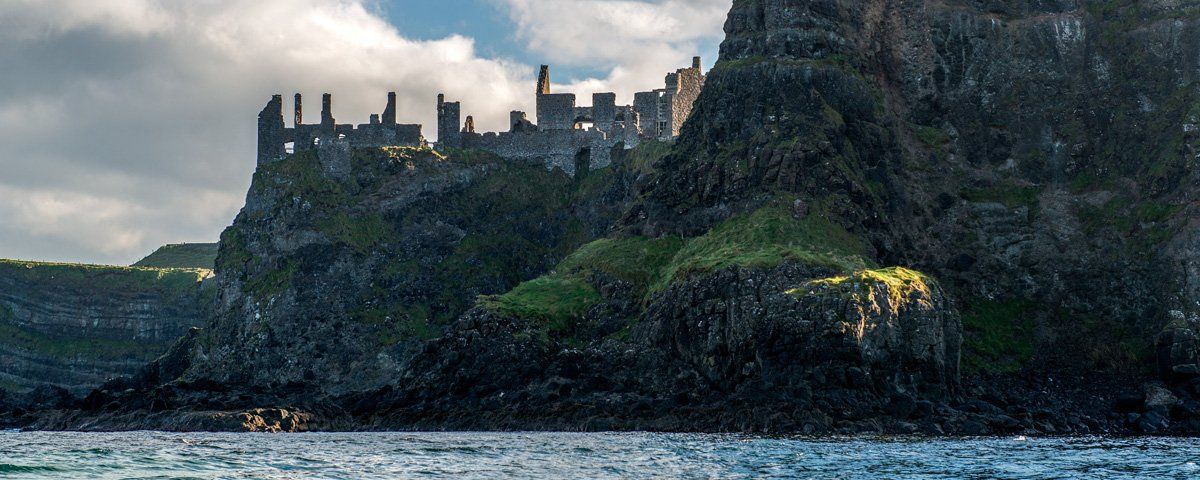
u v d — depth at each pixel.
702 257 184.88
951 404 166.12
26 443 133.00
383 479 100.44
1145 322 195.12
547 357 178.25
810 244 188.88
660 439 137.75
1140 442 139.38
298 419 164.00
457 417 164.12
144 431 161.62
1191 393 174.25
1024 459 116.62
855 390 158.25
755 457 116.75
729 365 167.25
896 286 168.25
